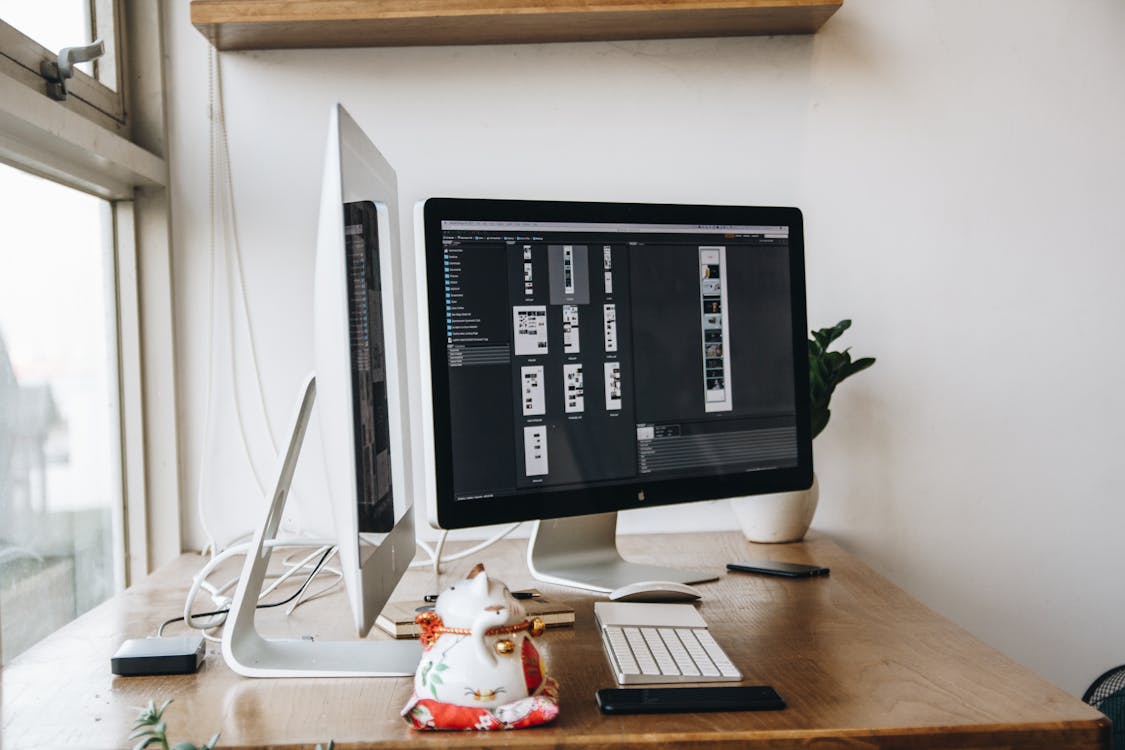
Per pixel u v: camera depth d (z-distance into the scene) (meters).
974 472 1.69
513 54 1.65
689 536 1.64
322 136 1.64
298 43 1.61
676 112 1.67
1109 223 1.68
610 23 1.56
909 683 0.89
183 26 1.63
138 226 1.61
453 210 1.13
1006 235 1.68
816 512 1.69
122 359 1.61
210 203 1.63
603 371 1.23
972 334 1.68
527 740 0.78
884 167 1.67
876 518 1.69
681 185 1.67
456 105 1.65
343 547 0.92
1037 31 1.67
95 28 1.54
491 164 1.66
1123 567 1.70
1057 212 1.68
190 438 1.64
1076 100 1.67
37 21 1.33
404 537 1.11
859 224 1.68
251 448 1.64
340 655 1.00
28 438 1.32
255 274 1.64
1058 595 1.70
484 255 1.15
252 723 0.83
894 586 1.27
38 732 0.81
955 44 1.67
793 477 1.37
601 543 1.38
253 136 1.64
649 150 1.67
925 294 1.68
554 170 1.66
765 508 1.55
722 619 1.12
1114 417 1.69
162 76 1.62
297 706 0.87
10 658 1.25
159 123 1.61
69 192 1.46
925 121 1.67
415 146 1.65
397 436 1.09
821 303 1.68
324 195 0.95
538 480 1.18
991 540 1.69
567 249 1.20
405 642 1.04
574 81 1.66
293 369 1.64
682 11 1.50
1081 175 1.68
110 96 1.53
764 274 1.34
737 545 1.56
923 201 1.68
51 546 1.37
